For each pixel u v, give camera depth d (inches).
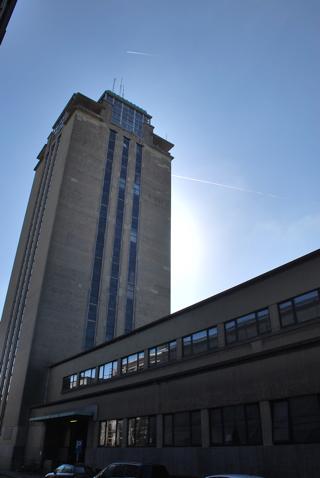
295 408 714.2
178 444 932.0
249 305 983.0
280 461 694.5
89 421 1305.4
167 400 1003.3
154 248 2694.4
